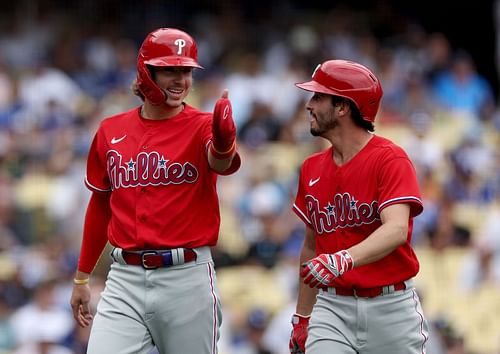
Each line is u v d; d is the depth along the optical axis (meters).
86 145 44.31
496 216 44.91
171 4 53.84
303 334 19.73
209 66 52.31
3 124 44.91
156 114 18.69
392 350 18.59
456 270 42.50
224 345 36.75
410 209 18.33
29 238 40.38
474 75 56.81
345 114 18.67
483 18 62.34
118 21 52.88
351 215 18.62
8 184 41.72
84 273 19.75
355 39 56.41
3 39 50.69
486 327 41.53
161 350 18.73
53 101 46.50
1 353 36.41
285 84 51.09
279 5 56.47
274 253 39.78
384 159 18.38
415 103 52.12
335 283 18.59
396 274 18.56
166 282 18.28
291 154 45.41
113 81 49.75
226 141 17.39
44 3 52.19
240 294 38.69
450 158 47.56
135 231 18.33
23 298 37.75
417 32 58.78
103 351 18.12
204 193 18.50
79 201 41.66
